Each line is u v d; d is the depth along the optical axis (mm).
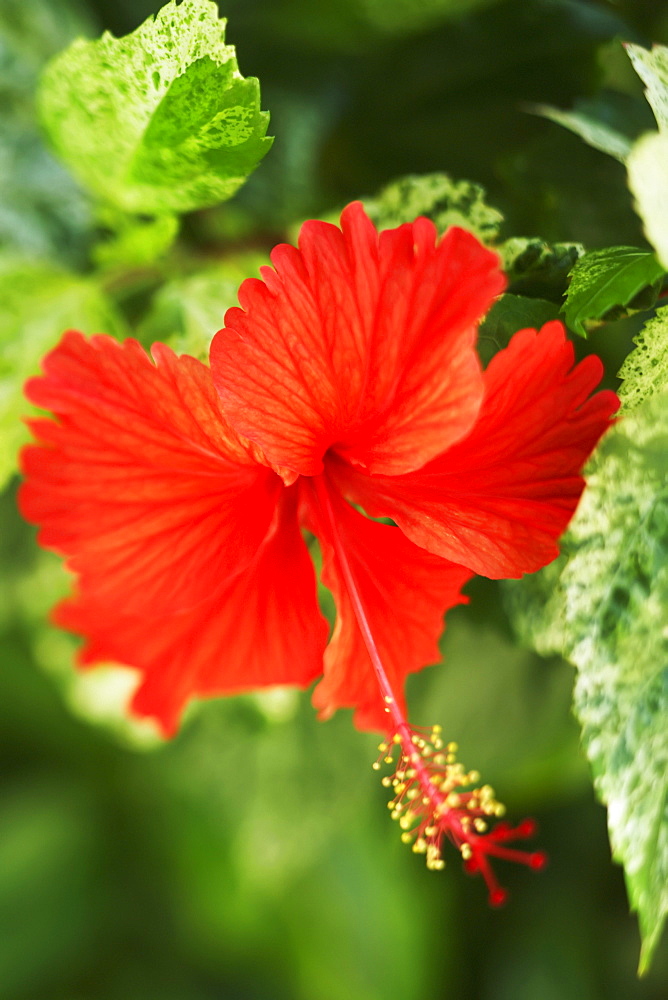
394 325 355
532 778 472
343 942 606
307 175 449
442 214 383
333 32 443
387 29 440
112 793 656
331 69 453
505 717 458
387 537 383
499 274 345
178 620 395
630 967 565
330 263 352
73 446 359
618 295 357
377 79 449
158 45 358
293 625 388
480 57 437
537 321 367
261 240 441
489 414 361
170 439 361
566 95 427
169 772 560
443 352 349
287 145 449
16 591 475
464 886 591
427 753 379
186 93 364
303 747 472
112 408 357
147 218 416
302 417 363
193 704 467
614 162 405
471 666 452
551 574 401
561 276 368
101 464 361
